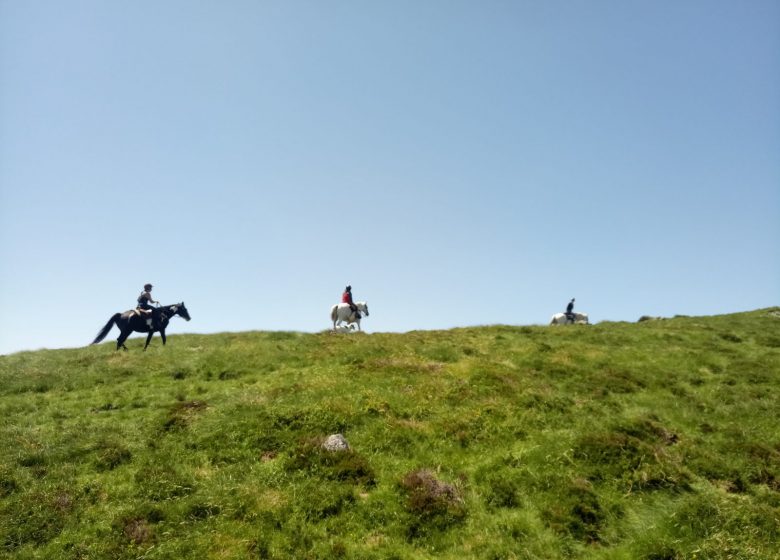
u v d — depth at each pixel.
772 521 13.97
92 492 15.21
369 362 26.77
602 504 15.00
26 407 21.80
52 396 23.69
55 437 18.38
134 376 26.41
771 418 20.69
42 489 15.16
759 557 12.79
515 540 13.80
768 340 33.78
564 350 30.05
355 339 33.38
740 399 22.73
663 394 23.47
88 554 12.80
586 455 16.98
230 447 17.81
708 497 15.05
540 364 26.81
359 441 18.20
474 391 22.44
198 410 20.77
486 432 19.02
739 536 13.51
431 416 20.31
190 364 27.69
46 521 13.88
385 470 16.66
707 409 21.75
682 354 29.89
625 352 30.23
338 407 20.08
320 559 13.05
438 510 14.72
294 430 18.67
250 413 19.88
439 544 13.70
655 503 15.06
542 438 18.39
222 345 32.94
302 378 24.70
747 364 27.69
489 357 28.67
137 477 15.88
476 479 16.34
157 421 19.62
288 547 13.31
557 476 16.05
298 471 16.36
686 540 13.42
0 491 15.02
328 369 26.05
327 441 17.69
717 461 17.06
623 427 18.80
